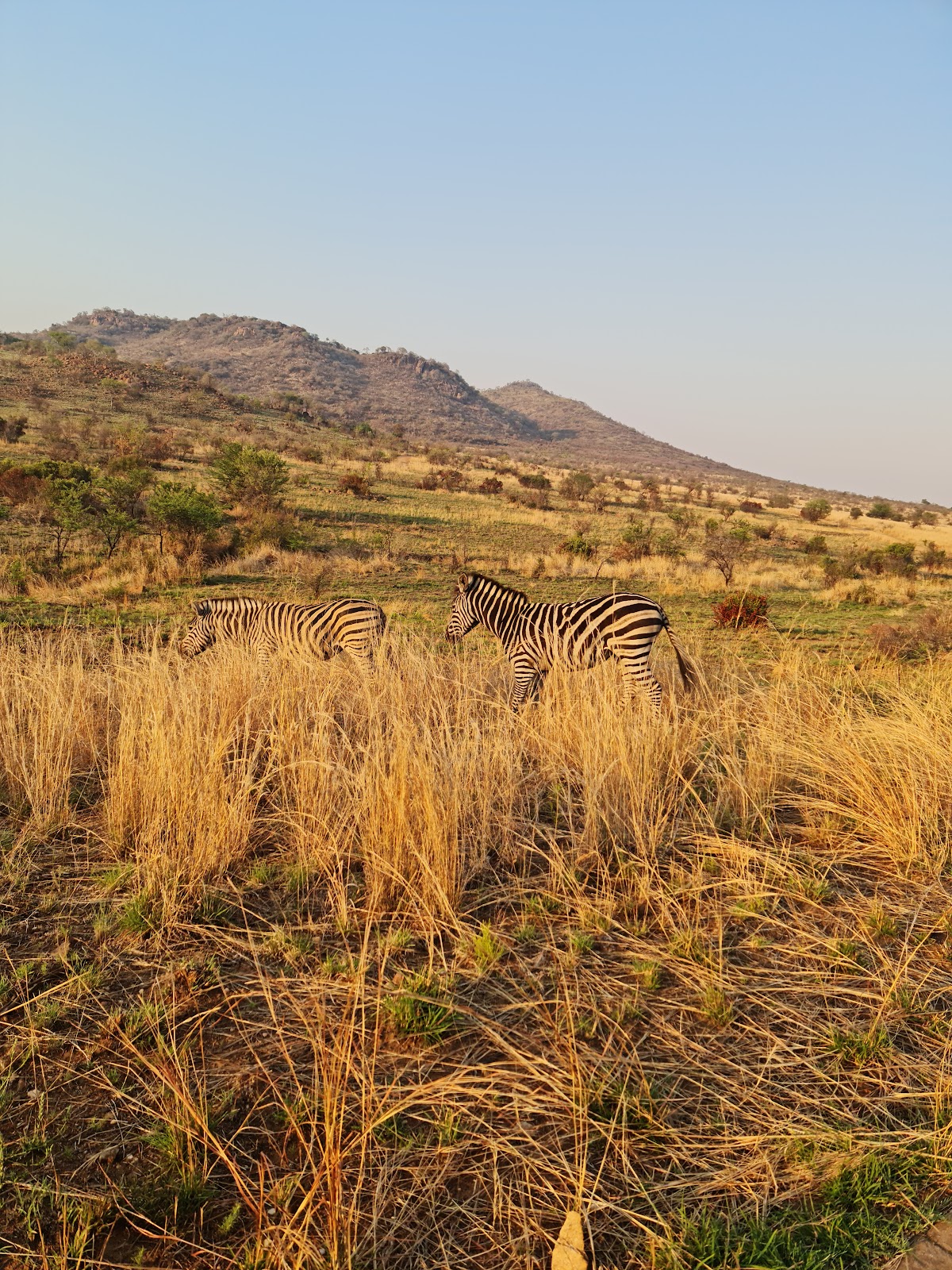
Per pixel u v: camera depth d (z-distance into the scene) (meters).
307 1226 2.26
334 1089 2.60
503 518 39.62
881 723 5.75
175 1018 3.13
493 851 4.54
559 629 7.34
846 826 4.80
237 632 9.28
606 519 45.12
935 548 37.78
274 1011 2.99
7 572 18.72
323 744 5.16
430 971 3.32
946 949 3.57
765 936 3.72
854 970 3.44
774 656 11.68
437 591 20.31
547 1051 2.96
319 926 3.75
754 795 5.04
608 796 4.78
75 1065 2.89
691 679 7.07
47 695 5.97
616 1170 2.46
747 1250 2.19
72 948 3.62
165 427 69.75
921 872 4.30
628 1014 3.14
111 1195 2.36
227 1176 2.46
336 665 7.45
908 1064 2.87
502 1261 2.19
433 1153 2.52
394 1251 2.23
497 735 5.44
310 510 34.19
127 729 5.30
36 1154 2.52
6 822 4.91
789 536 44.53
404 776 4.31
